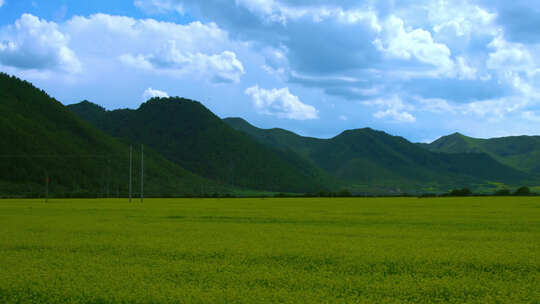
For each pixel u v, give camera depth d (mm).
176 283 13117
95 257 17172
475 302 11258
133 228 27391
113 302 11391
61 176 144125
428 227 27500
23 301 11648
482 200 76688
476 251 17828
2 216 38344
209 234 24000
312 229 26500
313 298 11438
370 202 71750
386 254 17266
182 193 162125
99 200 87438
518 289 12250
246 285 12773
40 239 22125
